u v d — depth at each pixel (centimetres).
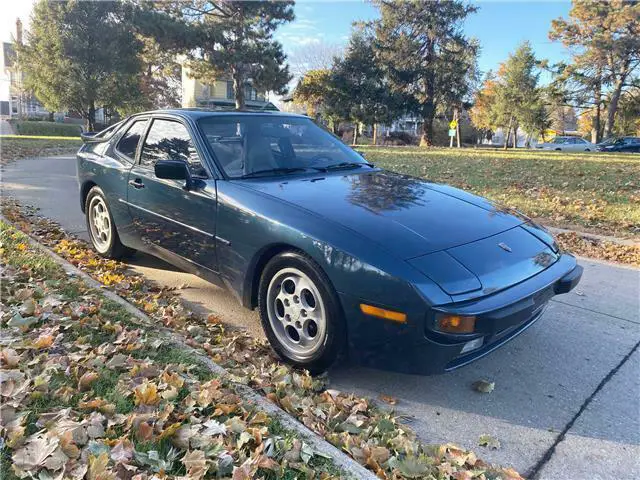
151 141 450
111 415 244
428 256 286
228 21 3438
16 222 619
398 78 3888
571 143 3675
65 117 5538
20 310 344
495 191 999
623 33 4084
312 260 302
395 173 445
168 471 213
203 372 296
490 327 270
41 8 3225
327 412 274
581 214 809
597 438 271
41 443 216
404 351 277
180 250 405
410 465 230
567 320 420
